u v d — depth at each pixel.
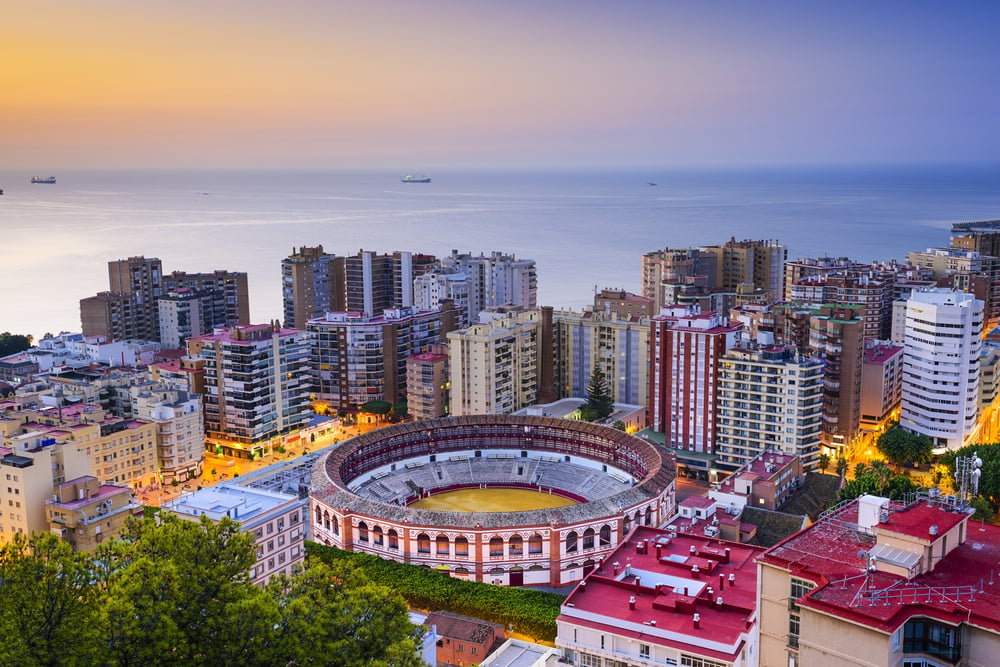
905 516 91.88
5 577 74.75
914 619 80.38
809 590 88.50
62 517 180.12
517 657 146.00
